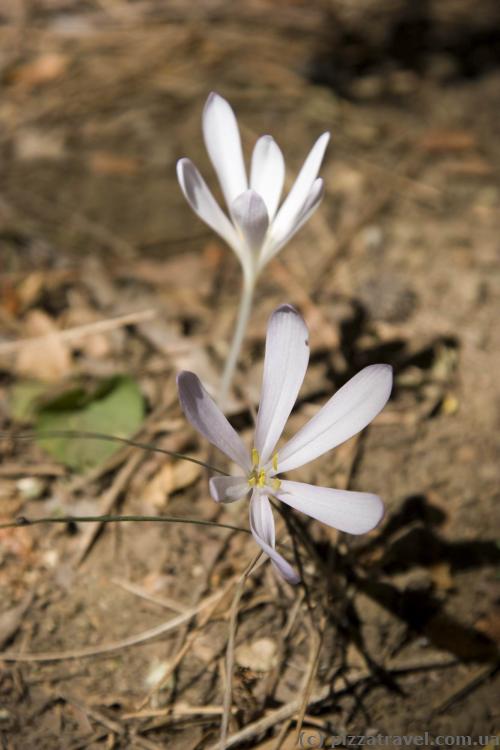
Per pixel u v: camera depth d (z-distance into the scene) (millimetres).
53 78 532
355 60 568
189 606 338
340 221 463
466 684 331
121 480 361
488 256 446
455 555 355
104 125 505
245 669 327
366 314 420
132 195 473
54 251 441
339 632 335
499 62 569
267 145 320
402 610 342
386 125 517
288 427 377
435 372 402
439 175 487
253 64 556
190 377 274
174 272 438
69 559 347
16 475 365
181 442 372
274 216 324
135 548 350
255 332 411
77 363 398
